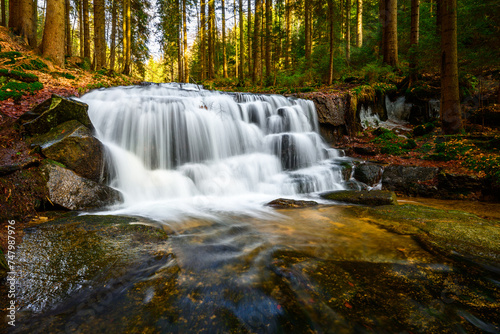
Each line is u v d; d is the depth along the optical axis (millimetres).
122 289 2438
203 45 26016
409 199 6738
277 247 3465
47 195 4285
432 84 12570
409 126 12117
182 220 4590
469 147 7895
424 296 2406
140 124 6895
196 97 8492
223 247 3457
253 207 5637
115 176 5812
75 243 3158
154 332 1955
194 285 2553
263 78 19766
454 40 8703
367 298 2375
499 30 9469
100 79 11789
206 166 7426
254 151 8812
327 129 10586
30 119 5422
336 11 14195
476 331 1996
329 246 3488
